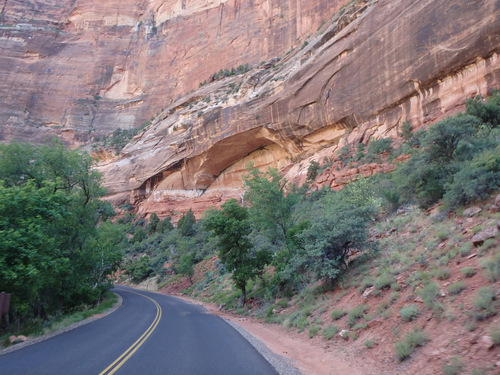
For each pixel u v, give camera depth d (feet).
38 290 46.68
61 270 51.49
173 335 33.27
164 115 241.96
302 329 35.81
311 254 40.50
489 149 38.42
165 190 225.15
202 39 316.40
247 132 167.32
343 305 33.94
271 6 263.70
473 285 20.94
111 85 350.64
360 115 122.62
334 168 118.73
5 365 20.98
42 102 323.16
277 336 36.70
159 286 142.51
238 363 21.58
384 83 113.19
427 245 31.81
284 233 67.00
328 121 134.72
